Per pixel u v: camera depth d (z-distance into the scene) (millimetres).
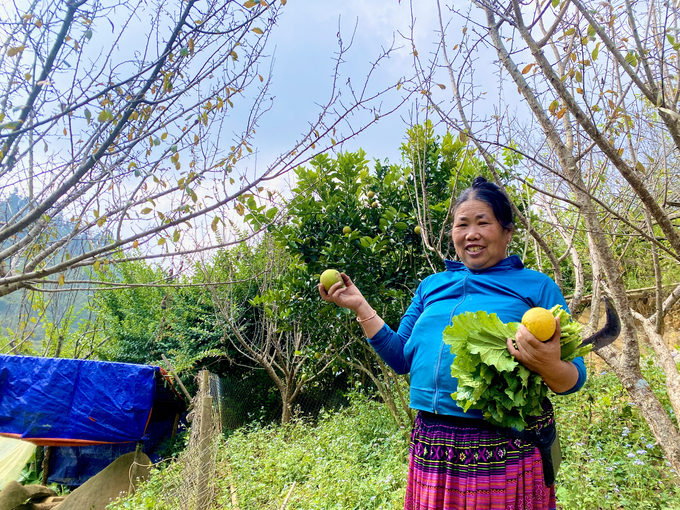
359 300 1656
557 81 1681
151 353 9492
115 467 6371
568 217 3838
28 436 6086
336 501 3680
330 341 5180
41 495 6422
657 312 3158
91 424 6223
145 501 4668
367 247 4211
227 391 9555
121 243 2166
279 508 3744
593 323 2736
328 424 6188
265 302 5355
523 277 1442
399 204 4543
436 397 1357
